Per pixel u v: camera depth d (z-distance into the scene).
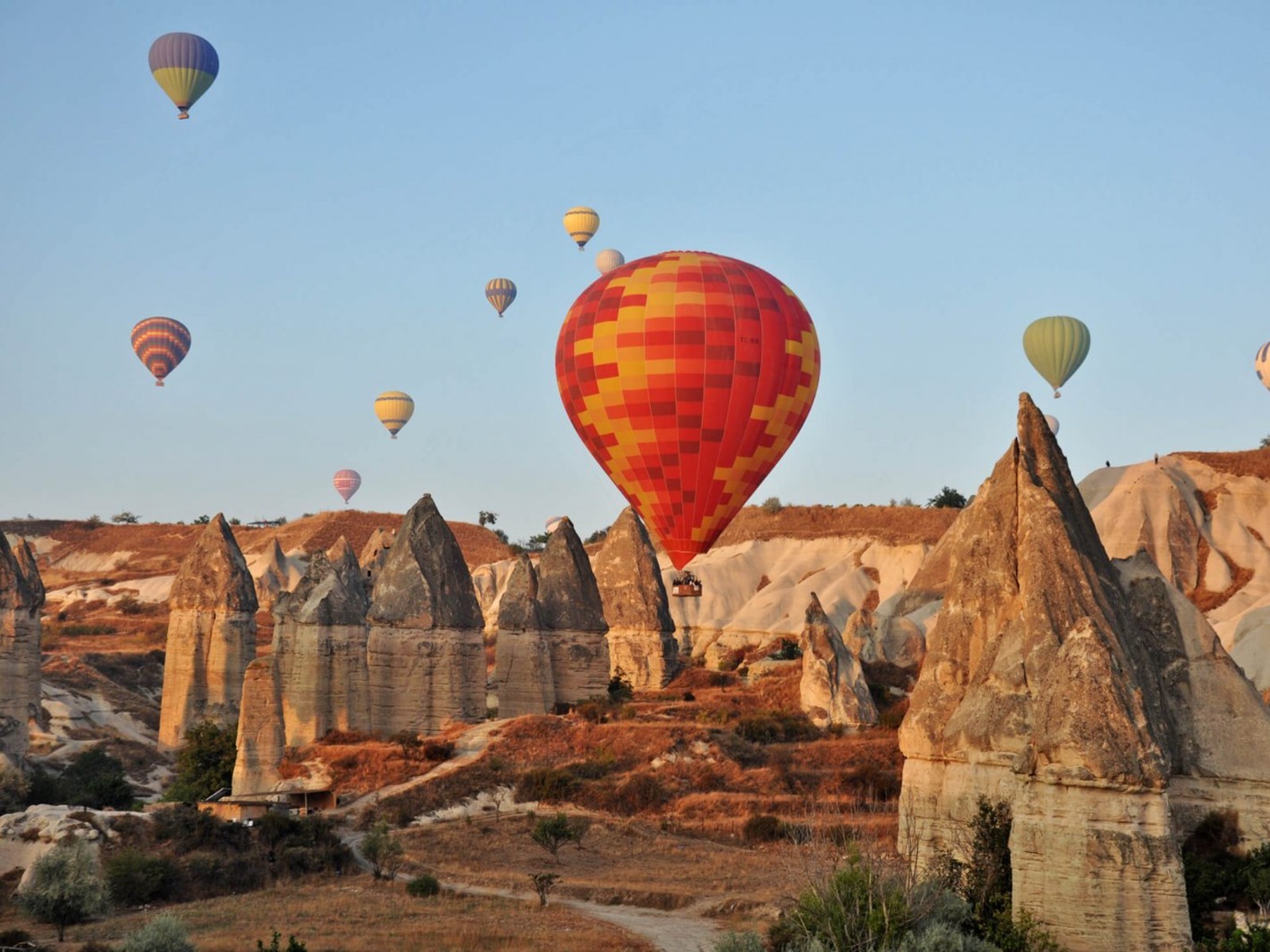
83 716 97.06
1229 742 39.81
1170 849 33.62
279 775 65.81
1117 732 34.19
